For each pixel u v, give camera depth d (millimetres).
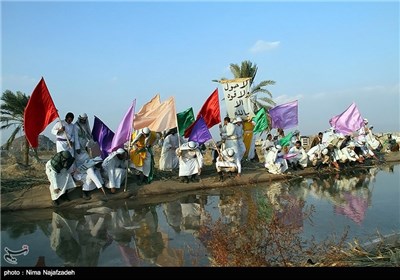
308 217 7977
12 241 6895
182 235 7121
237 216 8375
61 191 9656
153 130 12359
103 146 11625
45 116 10000
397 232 6949
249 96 15562
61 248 6480
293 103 16000
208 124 13695
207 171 13969
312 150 15773
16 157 19250
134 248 6402
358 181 13172
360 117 16828
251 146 15828
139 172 11750
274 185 12664
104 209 9461
